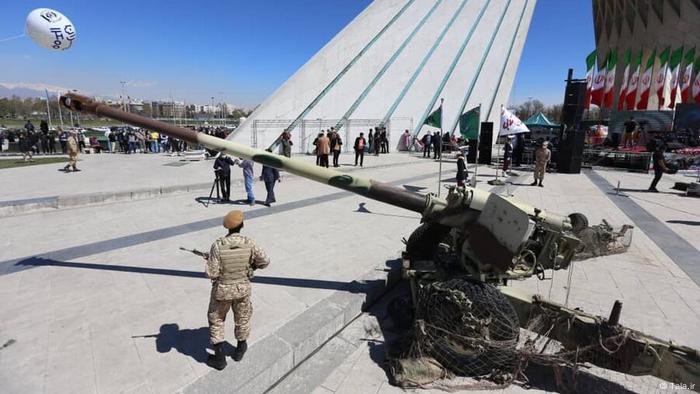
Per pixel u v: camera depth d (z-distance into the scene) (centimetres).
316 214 962
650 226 930
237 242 345
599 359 353
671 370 319
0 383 324
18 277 549
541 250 484
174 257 639
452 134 3241
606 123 4325
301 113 2586
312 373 385
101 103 477
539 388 368
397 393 358
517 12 3812
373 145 2656
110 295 495
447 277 449
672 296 558
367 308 517
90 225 828
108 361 357
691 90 3094
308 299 498
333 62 2688
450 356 385
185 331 412
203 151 2214
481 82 3519
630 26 4484
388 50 2920
